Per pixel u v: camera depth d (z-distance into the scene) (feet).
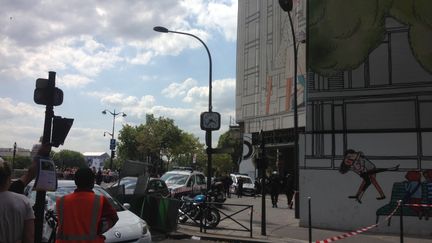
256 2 182.91
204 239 46.73
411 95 53.42
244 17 192.54
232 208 80.33
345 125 55.72
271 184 87.15
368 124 54.80
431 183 51.70
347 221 54.29
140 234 28.48
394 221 52.21
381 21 55.42
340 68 56.65
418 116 52.95
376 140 54.29
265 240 45.21
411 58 53.93
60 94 28.76
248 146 51.11
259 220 61.98
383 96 54.49
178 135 283.79
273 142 167.84
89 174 17.13
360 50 56.03
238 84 196.03
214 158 348.38
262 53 177.06
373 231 53.01
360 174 54.39
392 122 53.88
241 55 193.98
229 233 49.14
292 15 154.20
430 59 53.21
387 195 53.16
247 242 44.93
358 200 54.19
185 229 51.03
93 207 16.49
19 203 13.67
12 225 13.38
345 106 55.98
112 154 170.30
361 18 56.34
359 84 55.67
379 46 55.26
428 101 52.75
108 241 26.58
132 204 52.60
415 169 52.44
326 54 57.36
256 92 180.55
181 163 351.67
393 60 54.60
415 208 51.70
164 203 49.70
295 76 76.02
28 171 17.97
